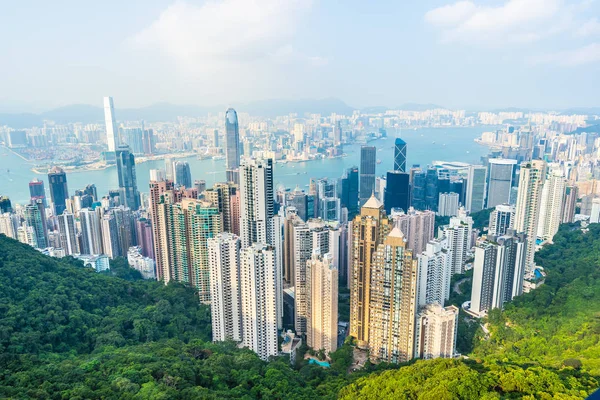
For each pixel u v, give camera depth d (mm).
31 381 142375
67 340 196250
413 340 199750
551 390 135250
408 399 138125
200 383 161500
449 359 162000
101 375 154250
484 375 143500
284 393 161125
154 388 140625
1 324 179000
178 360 172000
